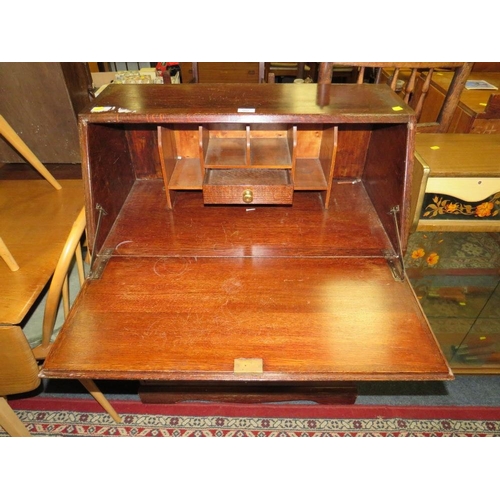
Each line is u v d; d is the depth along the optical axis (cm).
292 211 130
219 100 110
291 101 109
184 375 83
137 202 133
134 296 99
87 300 98
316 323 93
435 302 171
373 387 167
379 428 152
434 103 186
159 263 110
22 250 119
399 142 106
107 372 83
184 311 95
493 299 166
